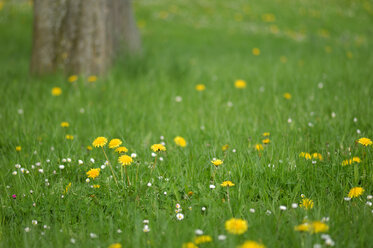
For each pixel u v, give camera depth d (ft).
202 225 7.08
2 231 7.33
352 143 10.02
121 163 8.97
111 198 8.24
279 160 9.29
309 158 9.37
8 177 9.26
